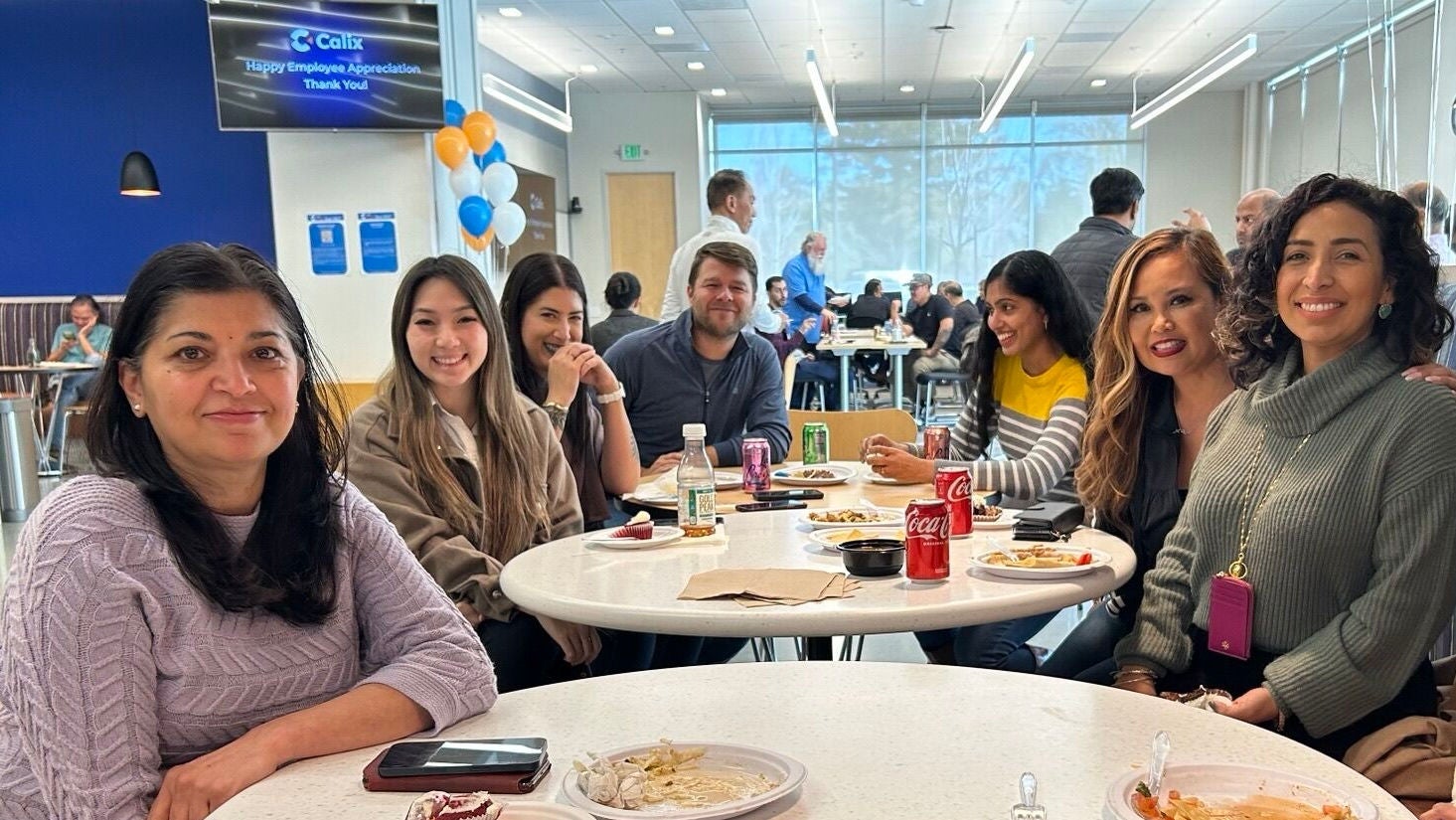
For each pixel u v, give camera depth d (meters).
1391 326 1.53
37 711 0.98
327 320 6.14
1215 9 8.59
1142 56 10.30
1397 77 8.32
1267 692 1.45
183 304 1.07
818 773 0.95
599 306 12.38
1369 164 8.84
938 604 1.45
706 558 1.82
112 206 7.09
